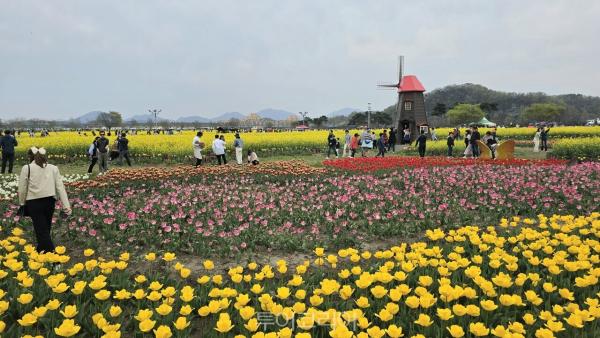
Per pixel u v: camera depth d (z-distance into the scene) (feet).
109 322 14.26
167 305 13.30
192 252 24.63
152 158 80.89
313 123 416.05
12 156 61.26
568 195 34.06
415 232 28.63
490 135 76.59
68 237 27.35
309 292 17.10
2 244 19.92
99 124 362.74
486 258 19.51
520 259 19.31
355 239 26.78
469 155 77.51
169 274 20.07
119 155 74.49
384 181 44.57
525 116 431.02
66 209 23.02
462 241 22.26
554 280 16.71
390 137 103.09
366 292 16.31
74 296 16.12
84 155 84.23
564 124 352.69
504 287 15.71
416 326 13.46
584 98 616.39
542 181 43.01
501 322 13.66
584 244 19.85
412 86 152.76
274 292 17.20
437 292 16.31
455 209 33.12
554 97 602.44
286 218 31.78
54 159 82.58
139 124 375.25
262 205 33.24
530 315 12.61
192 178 49.73
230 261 23.29
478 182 43.11
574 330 13.23
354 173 52.75
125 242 26.30
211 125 409.28
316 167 59.88
